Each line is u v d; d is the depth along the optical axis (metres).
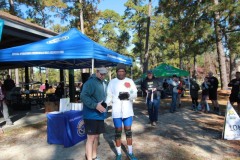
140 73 51.69
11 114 10.57
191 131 7.32
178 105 13.03
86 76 8.48
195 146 5.86
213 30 17.36
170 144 6.01
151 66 56.75
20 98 12.59
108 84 4.86
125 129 4.88
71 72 13.32
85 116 4.40
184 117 9.78
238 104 9.67
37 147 5.79
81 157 5.10
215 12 15.84
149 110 8.18
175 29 18.25
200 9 17.25
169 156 5.17
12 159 5.07
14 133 7.14
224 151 5.51
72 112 5.95
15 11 26.86
